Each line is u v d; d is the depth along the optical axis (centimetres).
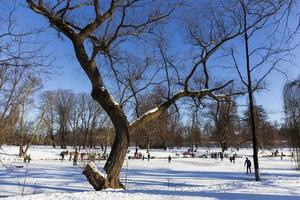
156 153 7312
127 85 1855
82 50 1598
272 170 3862
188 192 1326
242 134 7588
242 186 1648
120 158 1616
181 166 4603
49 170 3591
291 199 1199
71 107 9256
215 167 4503
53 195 1260
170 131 8388
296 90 2619
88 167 1566
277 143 8288
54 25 1574
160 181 2795
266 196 1256
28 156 4909
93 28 1582
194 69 1784
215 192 1338
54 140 9169
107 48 1603
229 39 1811
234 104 1931
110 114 1638
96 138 7662
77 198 1199
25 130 5825
